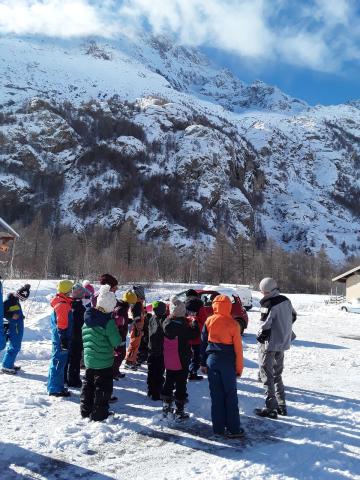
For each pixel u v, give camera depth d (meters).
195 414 6.48
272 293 6.62
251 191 182.50
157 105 189.88
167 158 161.25
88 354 5.96
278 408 6.71
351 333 18.77
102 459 4.84
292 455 5.17
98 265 66.44
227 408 5.64
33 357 9.84
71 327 6.92
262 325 6.52
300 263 105.38
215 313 5.82
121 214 130.88
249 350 12.84
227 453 5.14
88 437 5.38
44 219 120.62
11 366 8.29
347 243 165.88
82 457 4.86
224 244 91.75
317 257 111.00
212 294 13.02
